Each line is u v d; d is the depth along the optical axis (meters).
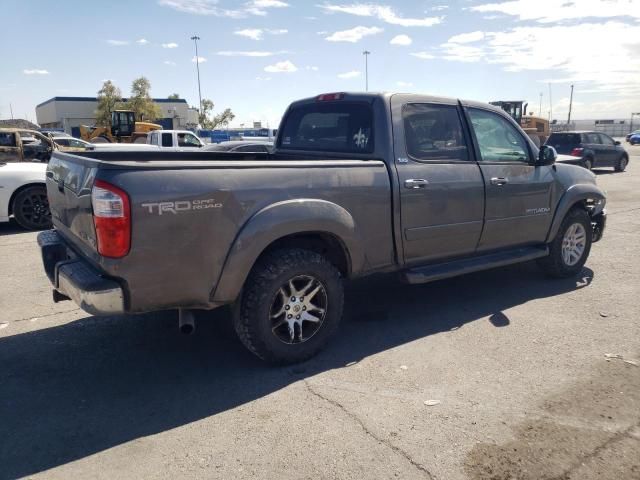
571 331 4.60
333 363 4.00
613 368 3.90
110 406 3.42
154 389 3.63
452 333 4.57
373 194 4.14
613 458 2.86
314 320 3.99
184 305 3.45
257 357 4.11
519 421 3.20
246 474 2.74
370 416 3.27
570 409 3.34
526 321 4.84
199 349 4.27
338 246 4.13
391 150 4.34
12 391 3.61
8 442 3.03
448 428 3.13
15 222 10.14
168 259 3.28
